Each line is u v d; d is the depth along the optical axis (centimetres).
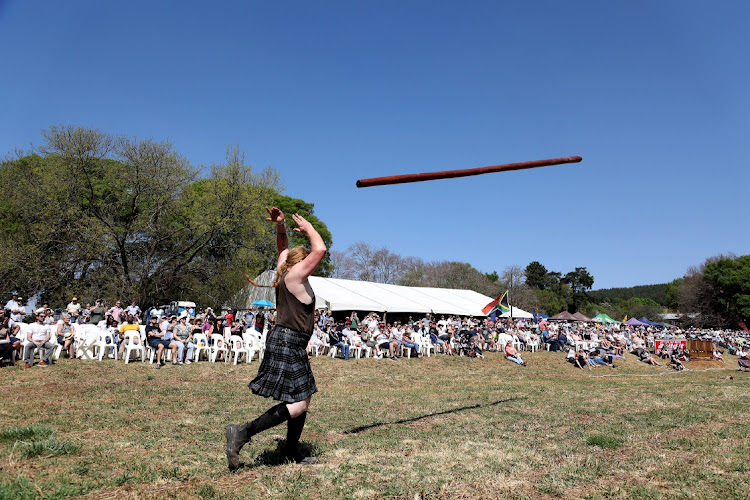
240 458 344
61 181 2252
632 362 2134
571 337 2388
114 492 265
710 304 5494
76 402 614
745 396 797
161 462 323
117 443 374
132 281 2408
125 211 2514
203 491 269
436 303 3045
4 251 2166
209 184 2567
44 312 1153
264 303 2328
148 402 631
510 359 1864
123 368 1073
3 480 268
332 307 2388
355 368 1402
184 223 2636
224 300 2692
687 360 2305
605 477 317
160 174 2427
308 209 4375
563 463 347
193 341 1304
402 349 1745
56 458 323
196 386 861
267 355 325
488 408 632
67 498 253
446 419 539
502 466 337
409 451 379
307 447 379
